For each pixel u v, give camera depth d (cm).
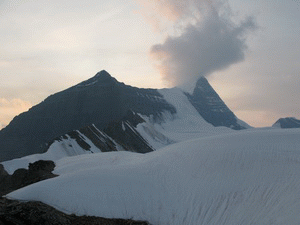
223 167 4416
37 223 3706
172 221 3850
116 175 4656
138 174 4675
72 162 6950
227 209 3778
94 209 4053
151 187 4372
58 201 4188
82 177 4638
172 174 4578
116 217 3953
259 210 3619
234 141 5016
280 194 3716
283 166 4131
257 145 4697
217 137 5538
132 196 4238
